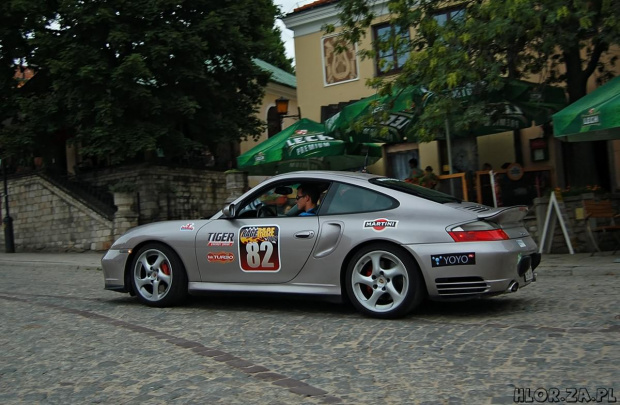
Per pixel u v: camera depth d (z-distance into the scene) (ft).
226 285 23.26
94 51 59.77
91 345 19.07
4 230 67.87
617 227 35.78
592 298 23.66
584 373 14.19
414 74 39.50
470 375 14.47
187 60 63.82
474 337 17.90
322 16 62.49
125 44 60.85
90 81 59.88
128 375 15.78
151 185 67.97
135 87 59.52
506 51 40.42
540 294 25.25
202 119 68.85
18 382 15.67
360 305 20.92
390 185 21.95
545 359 15.40
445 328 19.19
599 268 30.50
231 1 67.82
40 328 21.94
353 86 61.31
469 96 39.19
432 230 20.02
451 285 19.70
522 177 44.88
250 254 22.63
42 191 68.03
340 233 21.20
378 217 20.94
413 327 19.49
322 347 17.69
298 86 64.80
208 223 23.89
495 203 41.32
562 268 31.35
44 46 61.11
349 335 18.90
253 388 14.24
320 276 21.54
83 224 65.00
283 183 23.27
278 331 19.93
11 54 65.46
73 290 32.42
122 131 61.00
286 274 22.06
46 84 69.36
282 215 23.11
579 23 37.70
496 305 22.89
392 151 59.57
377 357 16.38
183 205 71.36
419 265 19.93
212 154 75.97
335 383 14.37
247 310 23.63
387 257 20.49
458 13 43.11
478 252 19.49
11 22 63.93
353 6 45.09
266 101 94.73
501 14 36.40
